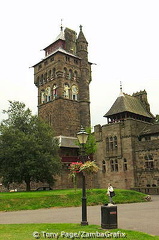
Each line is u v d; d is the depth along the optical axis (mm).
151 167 49469
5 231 14289
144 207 26484
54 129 65125
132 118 53812
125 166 52688
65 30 76125
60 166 49281
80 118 69062
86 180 60000
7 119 50281
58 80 66562
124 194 34594
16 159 44531
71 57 70688
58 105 65250
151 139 52031
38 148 45531
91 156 59656
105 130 57094
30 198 30344
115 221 14688
